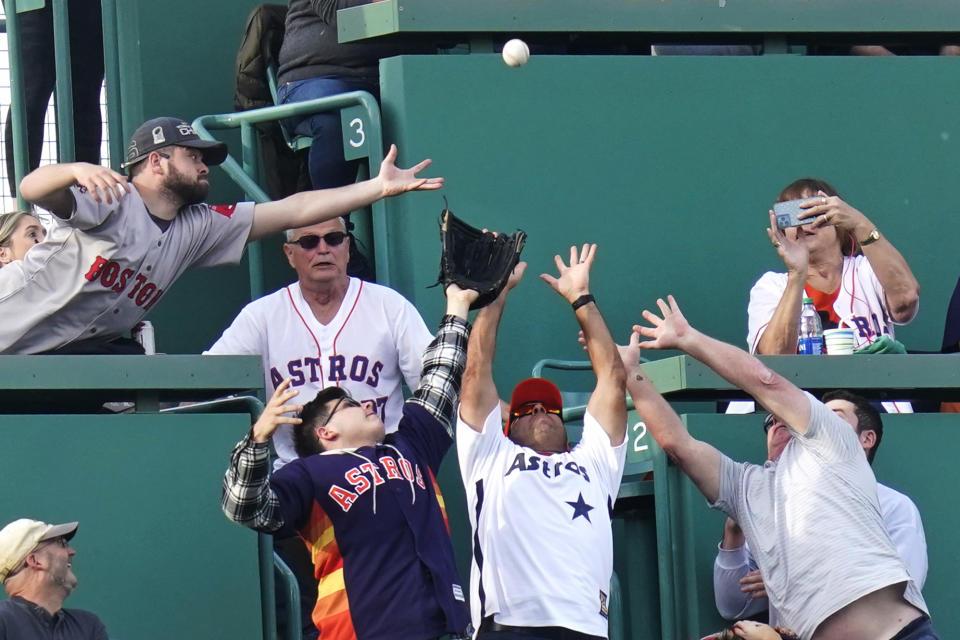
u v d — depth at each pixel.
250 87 32.28
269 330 26.33
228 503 19.55
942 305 31.09
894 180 31.23
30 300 23.81
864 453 22.41
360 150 29.22
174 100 33.59
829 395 24.16
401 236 29.05
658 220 30.09
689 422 24.28
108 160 32.25
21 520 20.78
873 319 27.16
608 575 21.36
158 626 22.48
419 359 26.27
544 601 20.67
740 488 22.84
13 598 20.55
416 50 30.64
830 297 27.45
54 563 20.69
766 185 30.67
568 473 21.55
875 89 31.38
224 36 34.22
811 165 30.92
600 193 29.92
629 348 23.62
